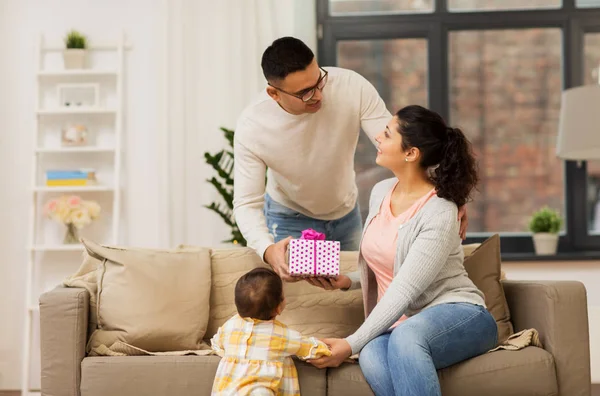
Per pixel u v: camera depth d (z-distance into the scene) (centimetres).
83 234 445
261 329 225
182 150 434
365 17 455
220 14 438
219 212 409
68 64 436
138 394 235
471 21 452
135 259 267
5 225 442
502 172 455
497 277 265
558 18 450
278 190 295
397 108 457
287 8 441
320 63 455
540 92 455
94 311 260
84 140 440
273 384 222
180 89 435
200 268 272
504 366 226
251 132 267
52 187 429
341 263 281
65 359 240
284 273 240
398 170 235
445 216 223
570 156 388
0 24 446
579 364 235
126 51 446
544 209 439
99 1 446
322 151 268
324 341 227
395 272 229
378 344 222
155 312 258
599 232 450
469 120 457
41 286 443
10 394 427
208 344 272
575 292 239
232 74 435
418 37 455
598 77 452
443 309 220
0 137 444
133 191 444
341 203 291
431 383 205
